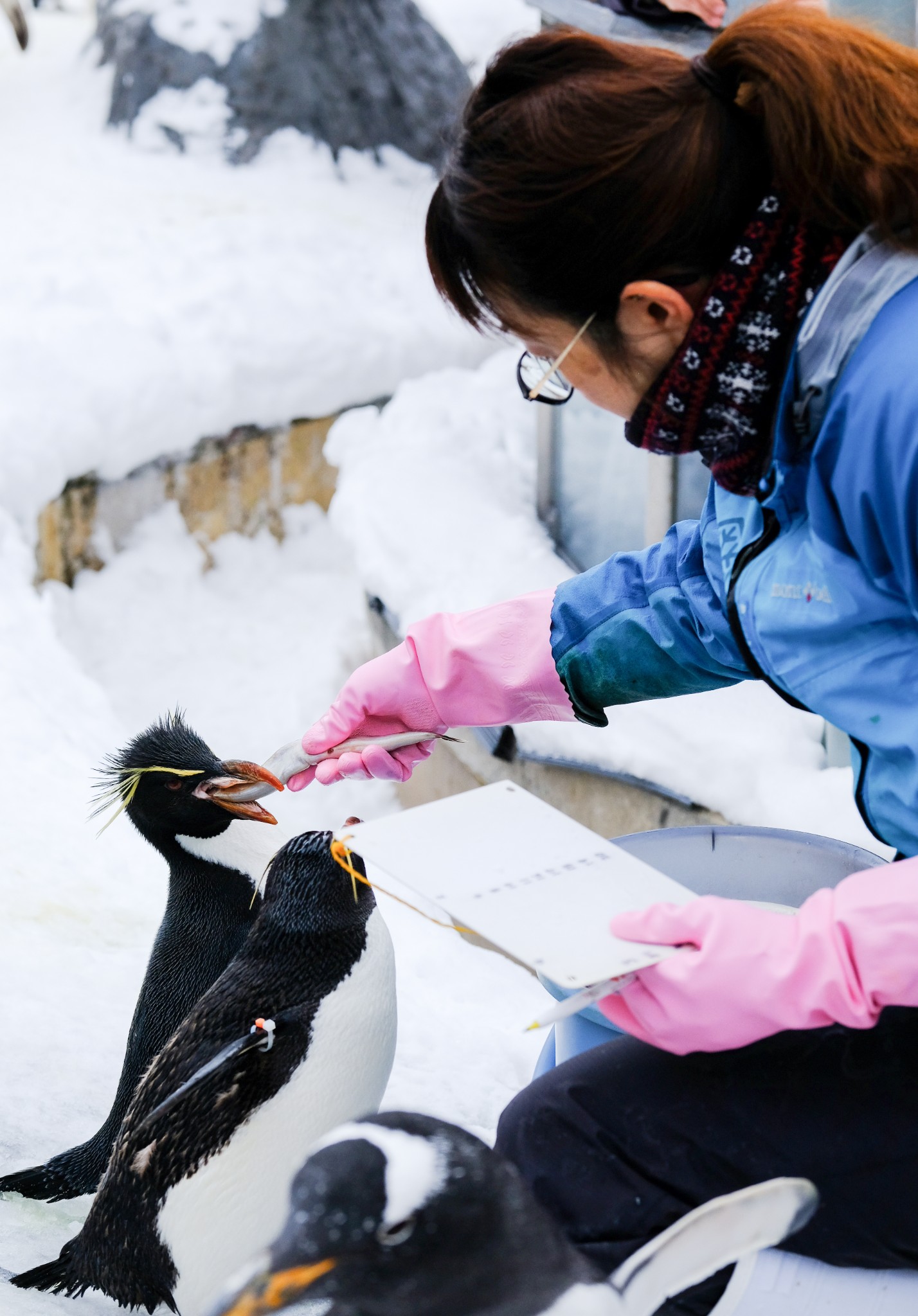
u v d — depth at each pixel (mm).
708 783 3689
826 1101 1318
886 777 1321
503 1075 2527
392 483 5453
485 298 1318
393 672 1870
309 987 1785
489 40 11070
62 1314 1789
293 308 7023
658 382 1311
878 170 1169
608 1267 1373
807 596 1317
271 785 1914
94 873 3000
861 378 1199
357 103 9086
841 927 1193
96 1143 2047
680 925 1218
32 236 7547
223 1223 1698
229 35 9047
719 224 1215
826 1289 1350
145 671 5906
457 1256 1126
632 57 1260
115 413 6121
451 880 1261
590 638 1759
